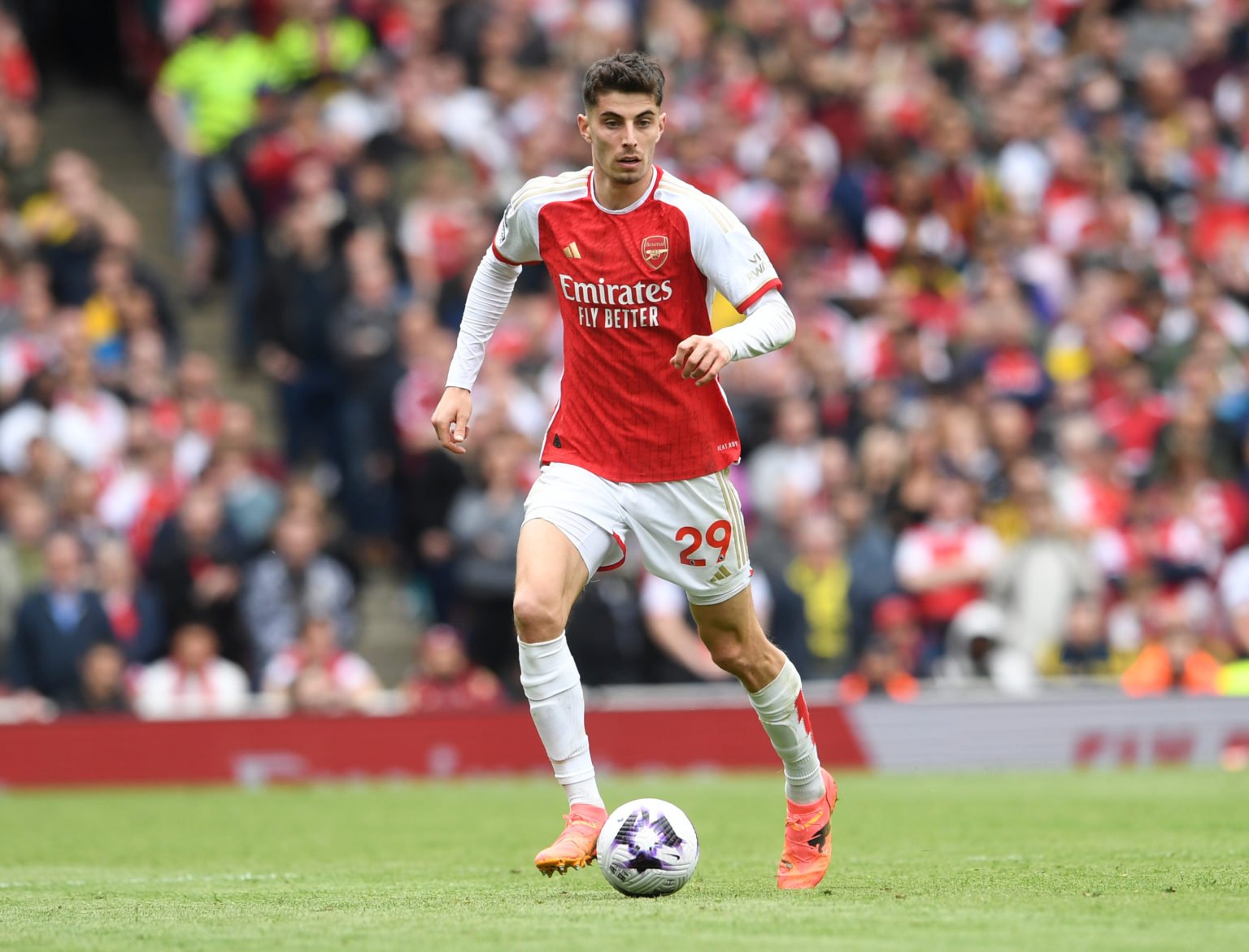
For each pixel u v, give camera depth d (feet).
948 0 217.36
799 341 172.04
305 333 168.04
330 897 65.10
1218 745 143.43
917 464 159.63
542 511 63.46
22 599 140.67
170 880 73.97
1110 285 188.65
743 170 195.21
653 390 62.90
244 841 94.32
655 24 208.33
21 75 194.08
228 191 183.42
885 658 144.25
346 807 114.83
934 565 154.40
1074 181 201.16
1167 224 204.33
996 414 165.78
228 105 186.39
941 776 134.51
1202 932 51.06
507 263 66.64
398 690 166.40
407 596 168.76
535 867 77.51
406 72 189.06
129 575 144.87
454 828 99.96
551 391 166.40
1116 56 219.20
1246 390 182.09
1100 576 162.30
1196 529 166.20
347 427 162.91
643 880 61.93
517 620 62.85
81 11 220.64
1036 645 152.15
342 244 170.50
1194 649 151.53
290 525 148.46
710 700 140.87
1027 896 60.95
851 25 214.90
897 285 186.29
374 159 181.06
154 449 156.97
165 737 134.31
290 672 144.05
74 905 63.87
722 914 56.13
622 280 62.44
